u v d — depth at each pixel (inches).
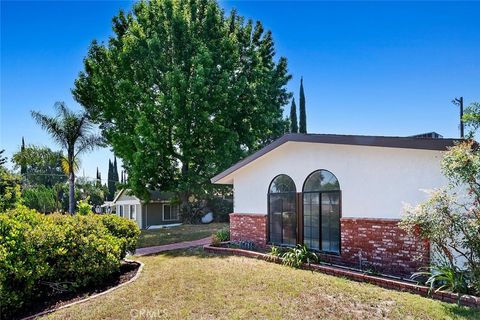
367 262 390.9
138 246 663.1
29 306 296.2
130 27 1034.1
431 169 347.3
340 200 430.3
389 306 269.6
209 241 697.6
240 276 367.6
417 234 316.5
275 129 1234.0
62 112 954.1
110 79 1036.5
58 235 316.5
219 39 1040.2
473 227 271.4
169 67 982.4
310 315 255.9
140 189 1000.2
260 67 1174.3
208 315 260.4
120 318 260.1
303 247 437.4
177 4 1019.9
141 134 940.6
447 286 293.4
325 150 451.8
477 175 276.8
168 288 332.5
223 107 1010.7
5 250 269.3
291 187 498.9
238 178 593.0
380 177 390.6
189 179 1013.2
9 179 631.2
